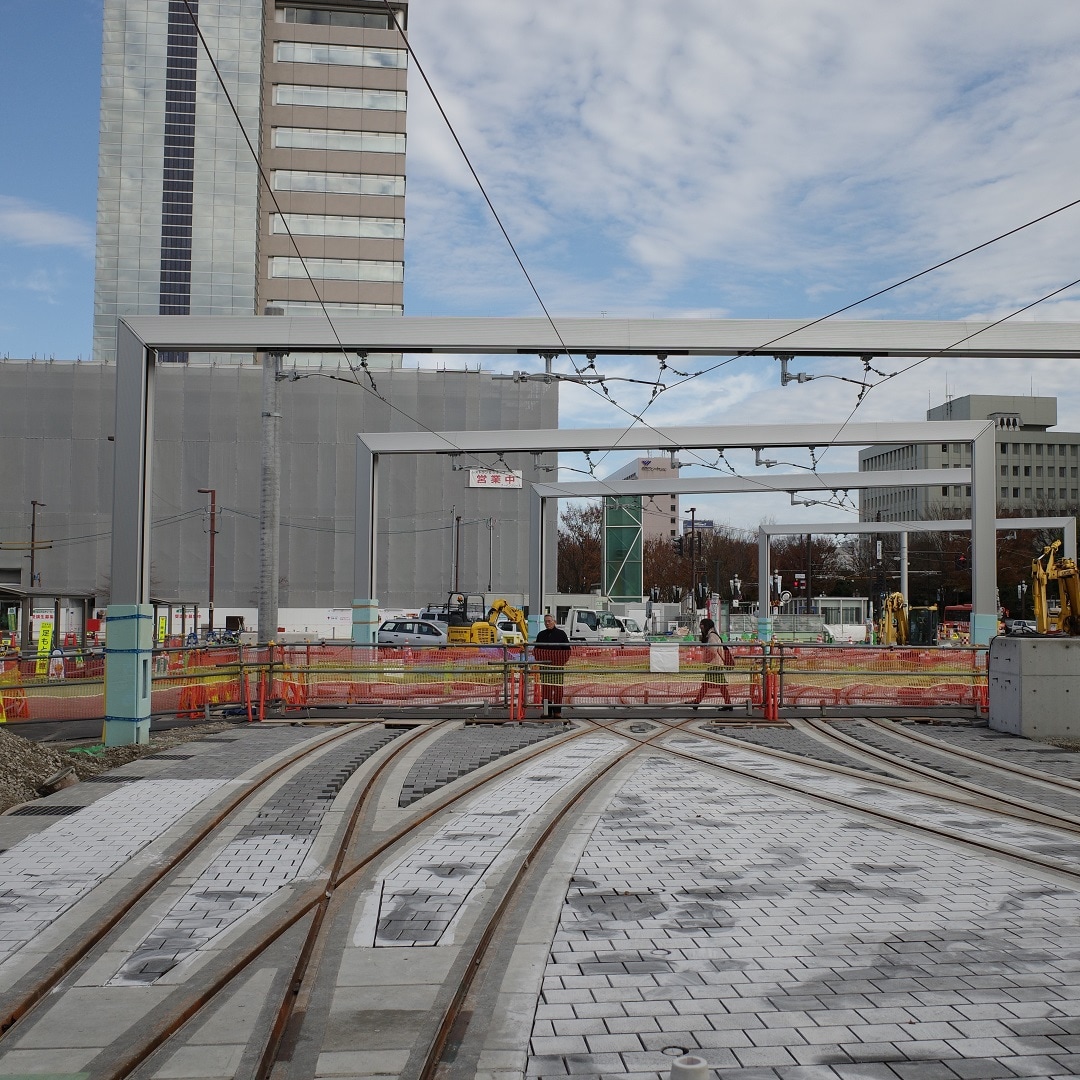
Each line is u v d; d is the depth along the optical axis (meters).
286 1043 4.73
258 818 9.60
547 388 71.06
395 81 86.88
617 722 18.42
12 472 69.12
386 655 20.31
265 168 86.12
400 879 7.52
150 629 15.13
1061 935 6.25
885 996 5.24
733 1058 4.51
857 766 13.20
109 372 69.75
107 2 86.38
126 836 8.79
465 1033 4.82
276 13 87.50
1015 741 16.05
